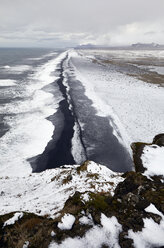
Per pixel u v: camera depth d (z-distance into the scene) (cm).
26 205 977
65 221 610
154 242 558
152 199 687
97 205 663
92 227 593
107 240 562
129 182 769
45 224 603
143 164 962
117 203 682
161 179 830
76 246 539
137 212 637
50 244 539
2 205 1034
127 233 581
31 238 552
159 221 616
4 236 560
